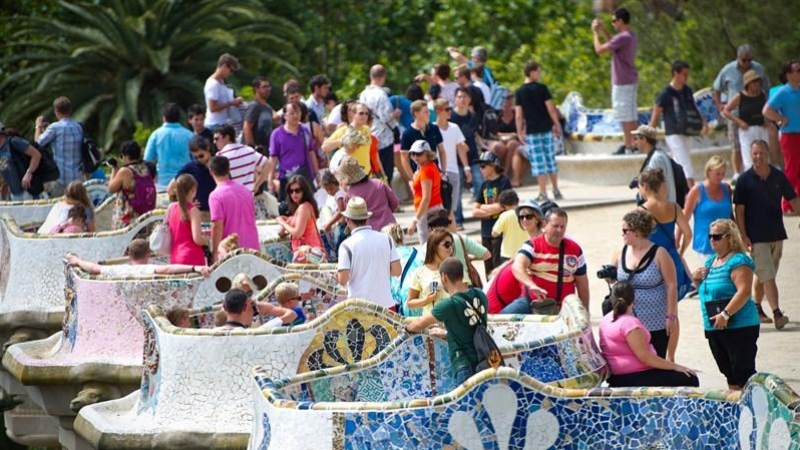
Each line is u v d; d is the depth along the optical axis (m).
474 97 46.03
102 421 22.50
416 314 24.19
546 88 42.28
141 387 22.83
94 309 26.58
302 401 17.84
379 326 21.59
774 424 15.59
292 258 30.19
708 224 28.52
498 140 47.03
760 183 27.45
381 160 39.84
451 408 17.25
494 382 17.33
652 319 22.78
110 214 37.28
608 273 23.05
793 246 34.66
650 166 29.31
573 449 17.44
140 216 31.06
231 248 27.45
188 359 21.81
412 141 35.88
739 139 40.75
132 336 26.44
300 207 29.41
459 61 47.84
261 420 17.80
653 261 22.80
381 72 39.88
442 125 37.16
